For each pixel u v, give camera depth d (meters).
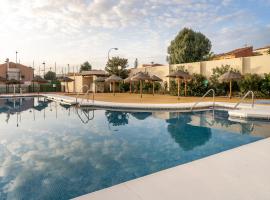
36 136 8.10
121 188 3.28
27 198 3.71
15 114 13.69
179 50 42.53
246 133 8.39
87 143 7.14
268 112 10.29
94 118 11.98
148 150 6.36
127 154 6.00
